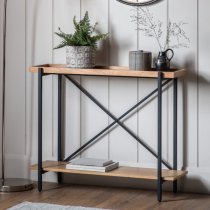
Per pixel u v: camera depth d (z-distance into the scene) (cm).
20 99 568
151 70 518
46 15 555
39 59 560
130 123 541
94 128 551
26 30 561
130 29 536
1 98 571
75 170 521
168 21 527
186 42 525
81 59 521
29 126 567
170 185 536
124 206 495
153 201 507
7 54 567
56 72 522
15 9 562
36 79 562
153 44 532
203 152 528
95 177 552
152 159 539
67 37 525
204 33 521
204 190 529
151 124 537
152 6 529
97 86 546
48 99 561
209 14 519
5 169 571
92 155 553
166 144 535
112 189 539
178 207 493
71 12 548
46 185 550
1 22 565
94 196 520
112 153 548
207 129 526
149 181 540
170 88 530
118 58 539
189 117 529
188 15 523
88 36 524
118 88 542
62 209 483
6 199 511
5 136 571
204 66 523
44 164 544
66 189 539
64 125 558
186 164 532
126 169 527
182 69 519
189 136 530
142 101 535
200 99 526
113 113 545
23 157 569
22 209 483
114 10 538
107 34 529
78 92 553
